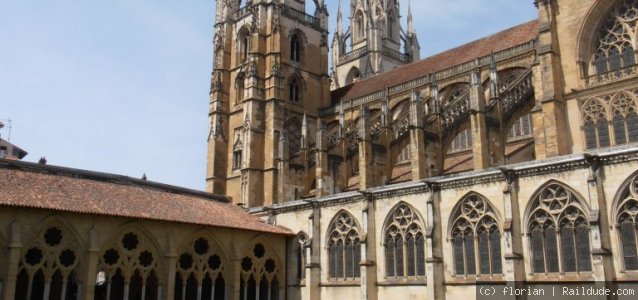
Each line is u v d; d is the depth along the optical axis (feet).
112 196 173.68
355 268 182.60
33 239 146.00
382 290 173.88
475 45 289.33
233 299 182.91
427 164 215.92
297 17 359.66
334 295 186.91
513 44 258.78
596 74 184.34
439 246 161.48
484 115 195.93
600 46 187.83
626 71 177.78
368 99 317.01
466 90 252.01
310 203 199.52
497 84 211.61
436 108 228.63
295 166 289.33
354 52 458.50
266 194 313.12
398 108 300.20
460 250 158.51
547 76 187.11
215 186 335.26
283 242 203.72
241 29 360.07
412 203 170.50
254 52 335.88
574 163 137.69
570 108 186.80
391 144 248.11
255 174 315.99
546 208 142.41
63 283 150.10
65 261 155.84
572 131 184.85
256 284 192.13
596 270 127.95
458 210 160.76
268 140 322.34
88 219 156.46
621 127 176.86
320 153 259.39
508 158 204.95
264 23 345.10
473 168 196.95
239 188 330.54
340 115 282.56
